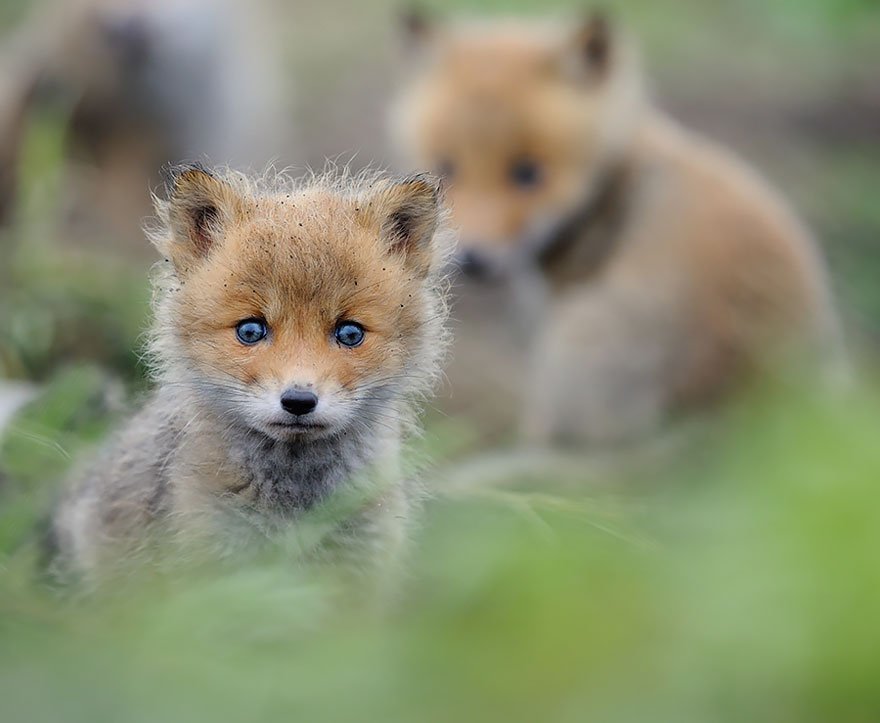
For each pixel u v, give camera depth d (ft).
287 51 95.86
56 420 34.76
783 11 50.93
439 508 31.86
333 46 96.99
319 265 28.81
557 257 56.13
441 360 33.17
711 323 51.85
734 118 84.07
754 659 15.06
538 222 54.70
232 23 80.43
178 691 17.80
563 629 16.60
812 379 46.19
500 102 54.49
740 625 15.29
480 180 54.70
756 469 17.88
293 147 82.17
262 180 38.50
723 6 96.63
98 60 74.38
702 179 54.24
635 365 52.85
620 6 95.45
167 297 30.91
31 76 74.74
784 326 51.70
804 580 15.07
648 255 53.52
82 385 36.94
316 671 17.69
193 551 28.43
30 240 52.49
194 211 30.30
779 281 52.13
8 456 32.55
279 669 18.28
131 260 67.67
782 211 55.67
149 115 77.20
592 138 54.70
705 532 19.81
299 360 28.48
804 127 83.56
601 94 55.26
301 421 28.14
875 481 15.43
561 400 54.19
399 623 24.70
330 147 82.07
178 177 30.19
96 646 19.84
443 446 34.50
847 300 65.36
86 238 71.41
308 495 30.09
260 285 28.76
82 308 47.83
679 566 17.93
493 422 58.03
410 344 30.73
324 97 88.79
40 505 32.89
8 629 21.17
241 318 28.86
